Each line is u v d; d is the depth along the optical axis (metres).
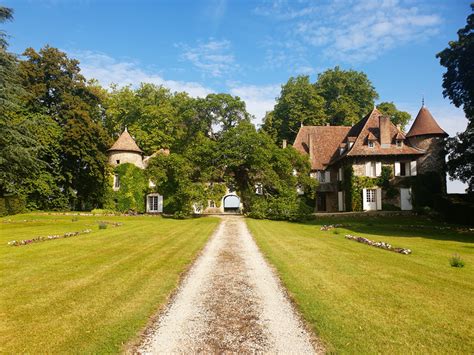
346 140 39.47
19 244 14.15
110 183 40.09
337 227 23.22
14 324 5.85
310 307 6.68
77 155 36.50
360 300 7.09
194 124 47.56
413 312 6.43
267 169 30.61
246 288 8.12
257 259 11.55
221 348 5.13
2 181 29.39
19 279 8.59
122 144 40.44
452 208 27.69
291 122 52.69
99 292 7.57
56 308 6.59
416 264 10.59
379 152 34.31
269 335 5.57
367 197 34.38
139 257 11.53
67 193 39.28
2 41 23.58
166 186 38.59
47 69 38.41
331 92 56.81
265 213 29.66
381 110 54.53
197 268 10.15
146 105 50.03
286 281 8.55
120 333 5.54
